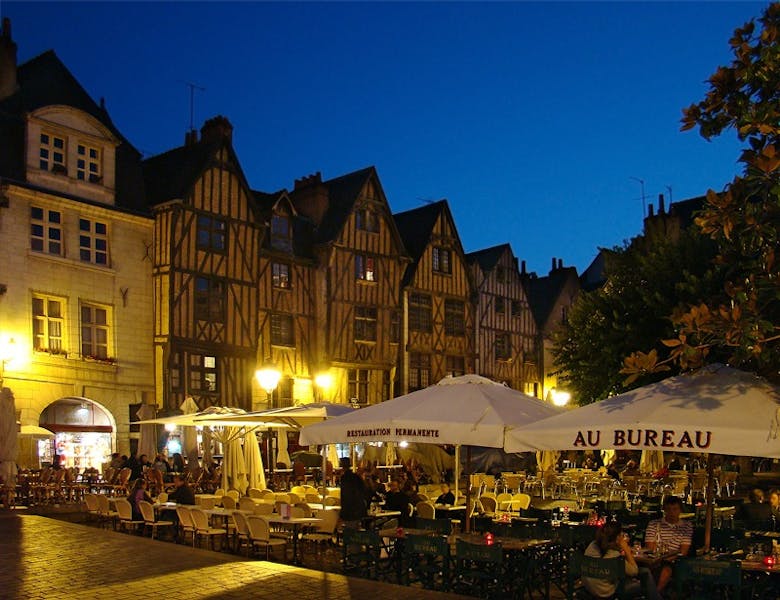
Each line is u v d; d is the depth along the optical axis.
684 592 8.63
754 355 8.01
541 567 9.95
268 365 21.48
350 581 9.25
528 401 10.51
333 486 22.78
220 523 14.96
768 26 8.71
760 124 8.08
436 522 11.34
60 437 24.17
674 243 22.58
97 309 25.08
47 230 24.17
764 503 12.48
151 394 25.91
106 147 25.83
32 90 24.84
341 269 31.41
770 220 8.36
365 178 32.69
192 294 26.73
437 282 35.09
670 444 7.50
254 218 28.77
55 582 9.19
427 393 10.75
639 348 21.56
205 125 28.22
